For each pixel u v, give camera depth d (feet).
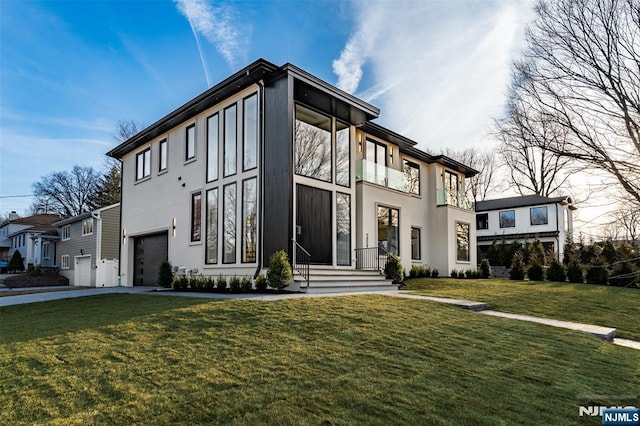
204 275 45.75
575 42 38.65
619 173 34.22
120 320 23.06
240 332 20.13
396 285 45.32
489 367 17.28
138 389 13.53
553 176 85.71
